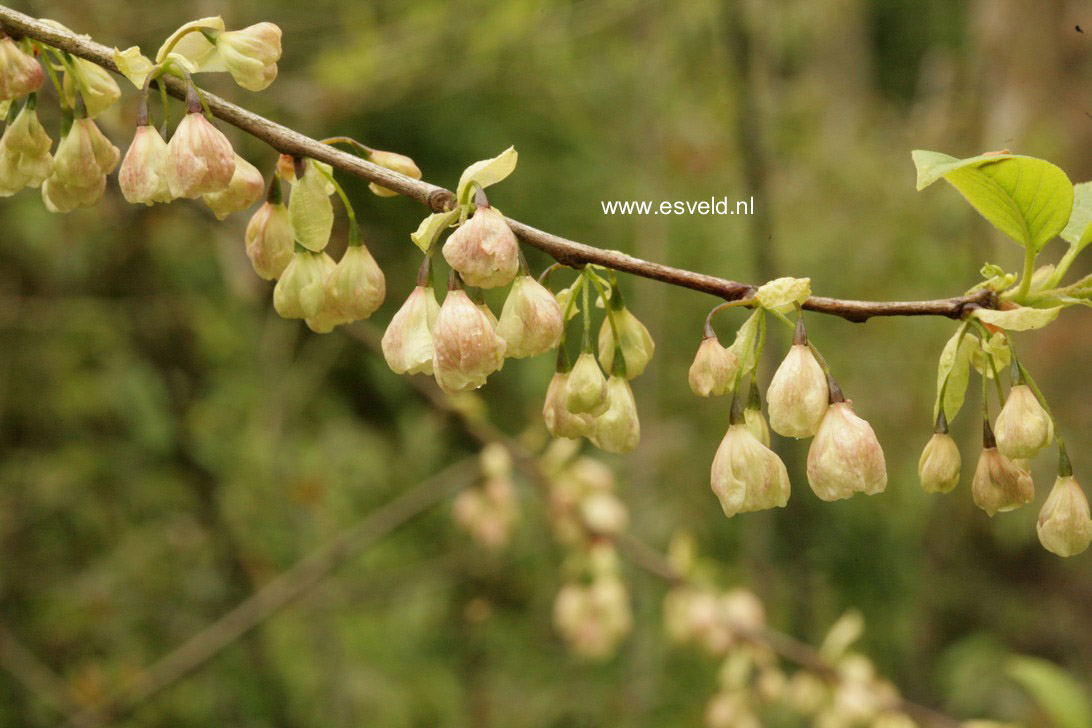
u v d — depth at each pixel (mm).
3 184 1488
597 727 5359
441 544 5891
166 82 1375
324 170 1440
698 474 6402
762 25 4887
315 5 5496
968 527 6078
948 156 1340
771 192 5047
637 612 5105
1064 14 5094
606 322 1491
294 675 5059
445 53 4711
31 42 1430
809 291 1329
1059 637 6121
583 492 3633
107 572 4934
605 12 5000
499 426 6273
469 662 5590
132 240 4773
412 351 1301
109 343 5184
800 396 1308
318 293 1463
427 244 1313
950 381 1396
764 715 4398
